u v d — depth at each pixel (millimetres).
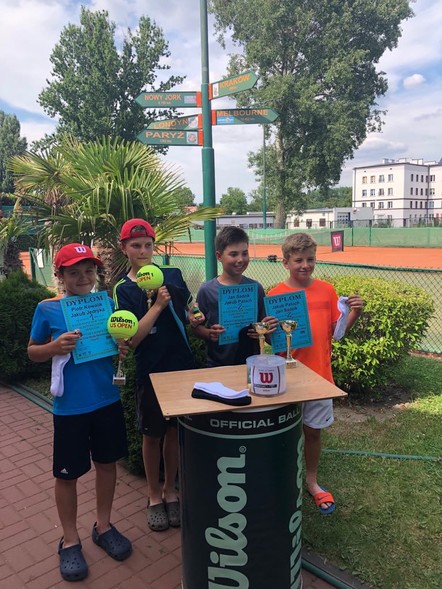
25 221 7961
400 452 3613
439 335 7223
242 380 2182
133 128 35125
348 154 35219
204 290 2768
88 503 3141
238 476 1879
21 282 6043
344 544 2627
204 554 1987
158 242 5613
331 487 3168
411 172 98250
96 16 33688
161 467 3287
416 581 2354
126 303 2627
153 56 35000
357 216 75688
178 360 2711
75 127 33906
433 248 30594
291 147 36344
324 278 5324
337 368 4504
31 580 2451
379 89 37062
